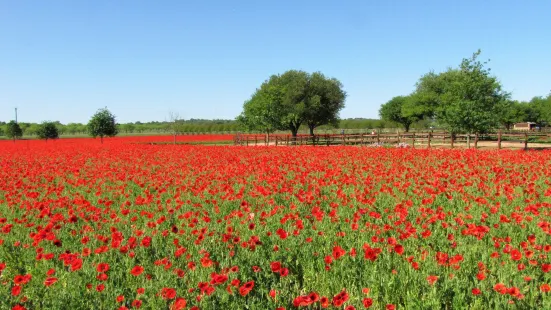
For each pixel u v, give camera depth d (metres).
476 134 27.84
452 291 4.52
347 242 6.21
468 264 5.22
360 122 103.31
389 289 4.61
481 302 4.30
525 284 4.66
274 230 7.08
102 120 55.19
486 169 15.03
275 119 45.34
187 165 19.31
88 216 8.16
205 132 102.38
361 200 8.62
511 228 6.74
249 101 51.09
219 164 19.31
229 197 9.67
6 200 10.52
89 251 5.62
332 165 17.08
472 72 27.66
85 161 23.95
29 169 19.14
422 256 5.39
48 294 4.68
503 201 9.23
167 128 126.19
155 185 12.48
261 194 9.95
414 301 4.23
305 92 59.38
